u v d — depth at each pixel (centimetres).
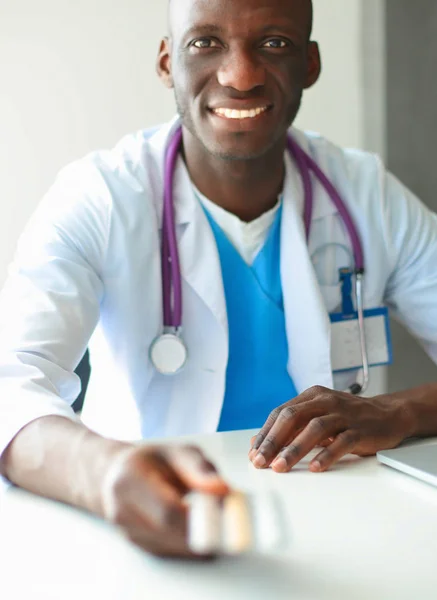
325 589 49
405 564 53
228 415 129
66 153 196
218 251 130
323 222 136
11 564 54
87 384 142
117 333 122
